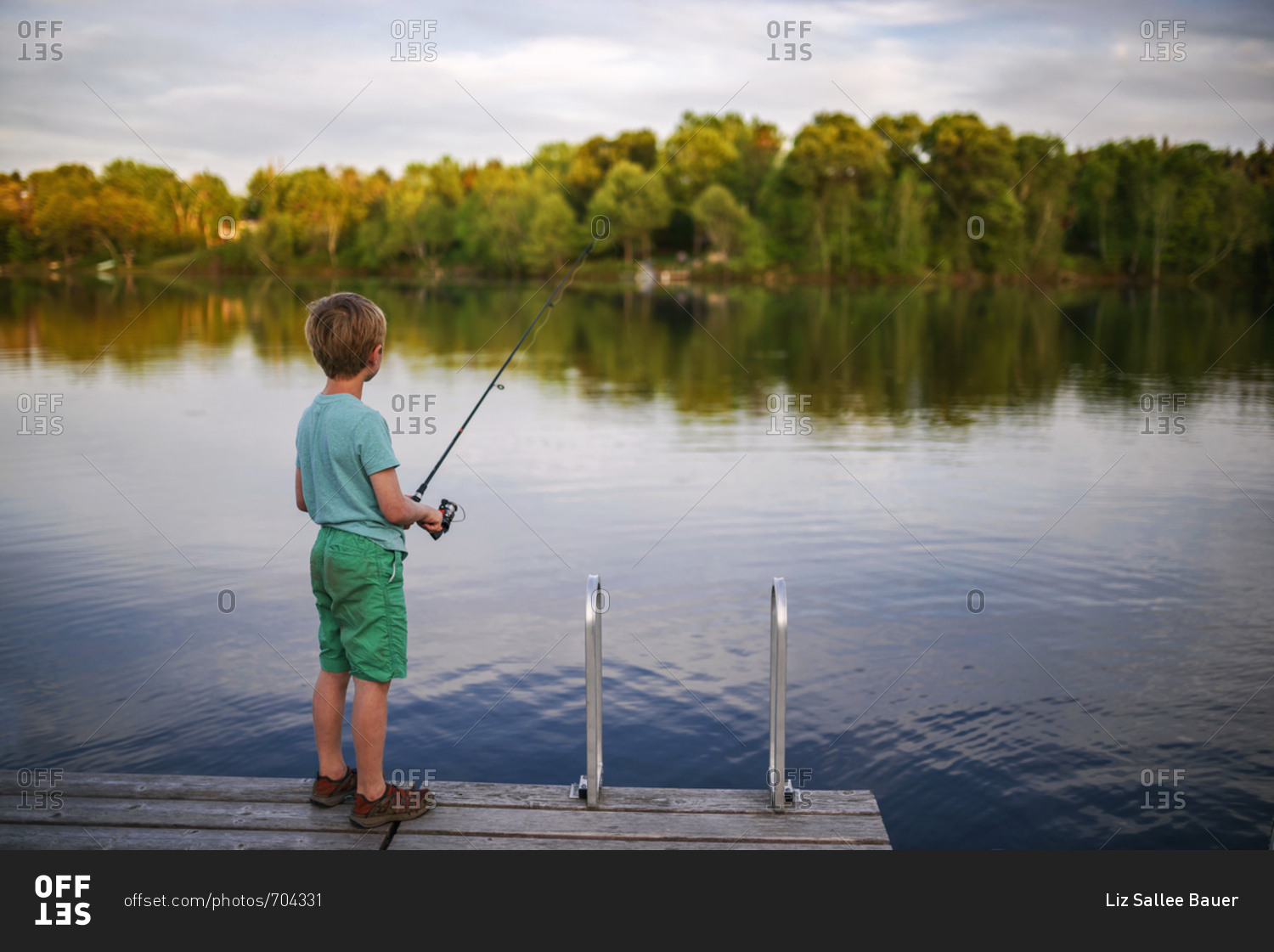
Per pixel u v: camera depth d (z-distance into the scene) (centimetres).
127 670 374
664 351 1812
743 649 405
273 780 268
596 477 751
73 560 516
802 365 1595
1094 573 504
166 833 242
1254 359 1666
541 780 301
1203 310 2998
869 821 250
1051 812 285
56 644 400
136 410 1045
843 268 4050
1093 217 4269
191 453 819
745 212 4097
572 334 2145
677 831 244
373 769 241
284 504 648
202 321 2316
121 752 308
